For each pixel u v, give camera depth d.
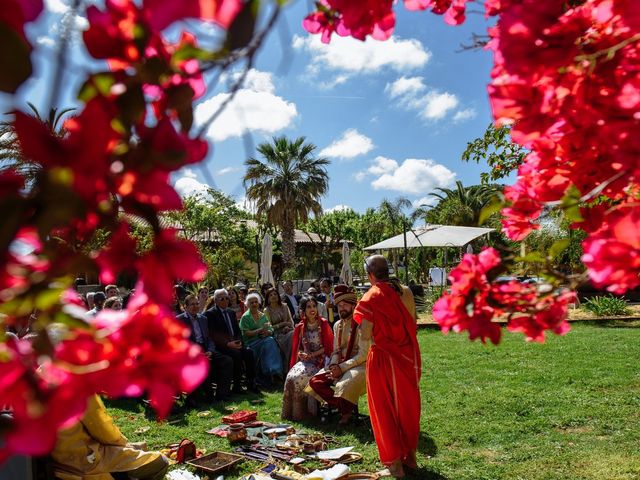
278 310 10.06
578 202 1.37
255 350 9.00
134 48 0.65
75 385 0.71
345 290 6.42
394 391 4.73
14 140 0.58
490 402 7.14
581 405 6.84
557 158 1.60
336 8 1.35
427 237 19.05
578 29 1.17
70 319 0.70
